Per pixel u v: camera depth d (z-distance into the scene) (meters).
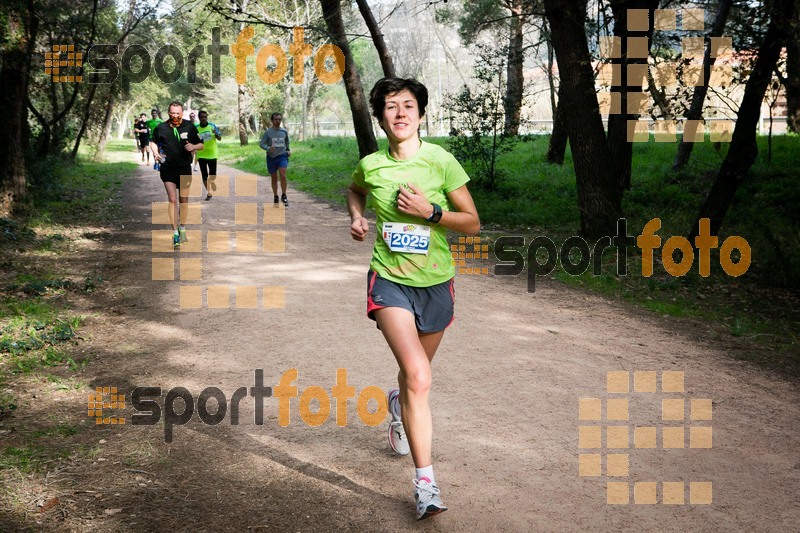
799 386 5.46
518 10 24.56
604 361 5.90
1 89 12.35
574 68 10.69
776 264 8.81
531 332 6.67
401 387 3.59
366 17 17.33
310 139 44.19
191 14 23.97
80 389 5.17
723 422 4.73
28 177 15.62
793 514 3.61
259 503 3.66
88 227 12.65
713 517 3.57
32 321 6.61
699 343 6.48
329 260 9.69
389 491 3.80
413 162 3.57
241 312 7.18
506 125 16.69
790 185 14.32
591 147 10.79
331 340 6.30
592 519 3.55
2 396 4.98
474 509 3.62
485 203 14.81
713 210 9.86
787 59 10.21
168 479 3.88
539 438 4.43
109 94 26.91
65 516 3.47
